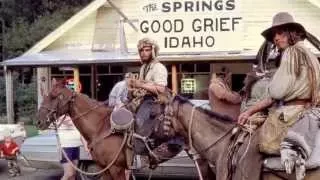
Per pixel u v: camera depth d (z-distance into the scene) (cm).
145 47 808
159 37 1625
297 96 512
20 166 1405
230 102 695
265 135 521
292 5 1794
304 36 546
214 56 1605
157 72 803
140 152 802
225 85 725
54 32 1892
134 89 820
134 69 2005
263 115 555
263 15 1805
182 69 1939
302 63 511
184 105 613
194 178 1143
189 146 621
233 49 1602
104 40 1888
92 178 1047
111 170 839
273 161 517
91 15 1900
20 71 3077
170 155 783
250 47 1809
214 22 1606
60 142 987
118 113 816
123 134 827
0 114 2953
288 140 501
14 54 3294
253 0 1806
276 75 516
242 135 554
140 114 806
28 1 3612
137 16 1861
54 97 873
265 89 633
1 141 1343
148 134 787
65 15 3378
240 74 1889
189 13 1612
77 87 1838
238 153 546
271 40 569
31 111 2894
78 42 1906
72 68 2002
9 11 3619
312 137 501
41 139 1152
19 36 3288
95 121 859
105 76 2025
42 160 1149
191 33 1612
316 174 501
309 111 508
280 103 526
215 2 1603
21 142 1421
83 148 1043
